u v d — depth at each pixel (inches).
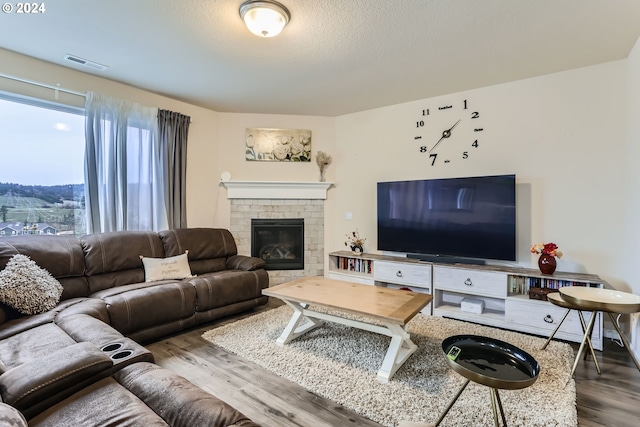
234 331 119.6
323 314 111.7
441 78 133.7
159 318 109.7
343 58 115.8
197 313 122.2
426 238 150.3
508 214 129.6
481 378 53.6
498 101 139.9
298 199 187.8
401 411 72.5
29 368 50.0
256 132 185.6
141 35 100.8
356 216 183.2
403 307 92.1
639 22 91.7
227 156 183.6
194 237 150.6
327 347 105.8
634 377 88.0
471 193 138.0
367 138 179.2
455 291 134.3
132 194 144.7
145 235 136.0
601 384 84.6
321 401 77.1
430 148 158.2
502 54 112.3
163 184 154.7
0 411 36.1
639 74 100.9
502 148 139.1
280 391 81.2
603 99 119.0
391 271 150.3
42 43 106.4
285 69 125.3
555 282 118.9
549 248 119.0
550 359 96.7
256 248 186.2
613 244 117.7
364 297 102.5
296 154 188.2
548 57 114.5
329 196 190.7
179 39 103.3
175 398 47.7
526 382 51.2
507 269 127.0
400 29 96.4
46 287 93.1
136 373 55.6
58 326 79.6
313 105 171.0
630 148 109.8
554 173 128.3
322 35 100.0
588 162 122.0
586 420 70.1
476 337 69.1
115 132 136.6
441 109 154.9
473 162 146.3
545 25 93.9
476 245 137.2
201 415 43.6
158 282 124.6
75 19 92.1
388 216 162.1
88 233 129.0
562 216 126.8
